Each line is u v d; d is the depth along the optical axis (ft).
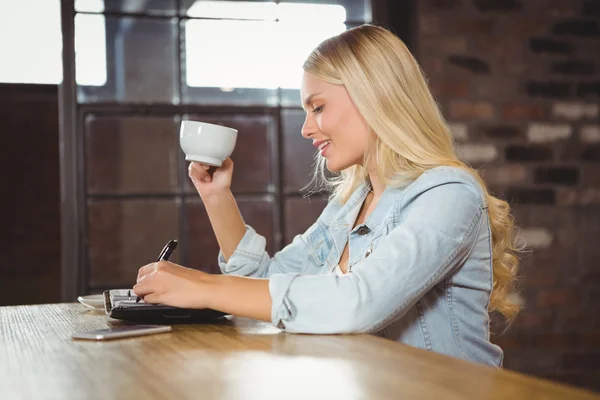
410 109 4.41
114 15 10.73
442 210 3.89
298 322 3.50
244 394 2.22
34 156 25.46
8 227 25.52
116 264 10.72
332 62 4.44
